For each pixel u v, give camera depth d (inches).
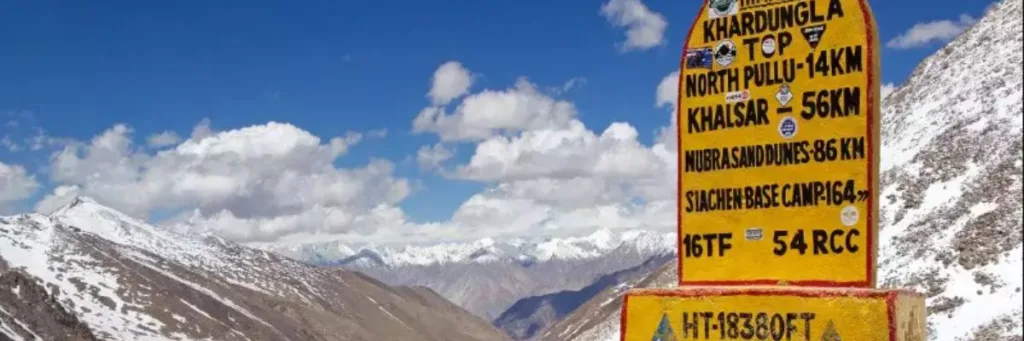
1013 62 3292.3
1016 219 2317.9
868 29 521.0
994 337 1889.8
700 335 542.9
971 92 3339.1
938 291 2202.3
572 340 4877.0
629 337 562.6
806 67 536.4
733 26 560.7
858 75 521.3
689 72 571.5
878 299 498.0
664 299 554.9
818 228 527.2
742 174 550.9
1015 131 2785.4
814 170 530.3
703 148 564.1
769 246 540.1
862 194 516.4
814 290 516.7
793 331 518.0
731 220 552.7
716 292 540.7
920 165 3009.4
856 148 519.5
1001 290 2073.1
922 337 548.1
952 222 2513.5
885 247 2608.3
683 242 566.9
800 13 540.7
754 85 550.9
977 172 2714.1
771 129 543.8
